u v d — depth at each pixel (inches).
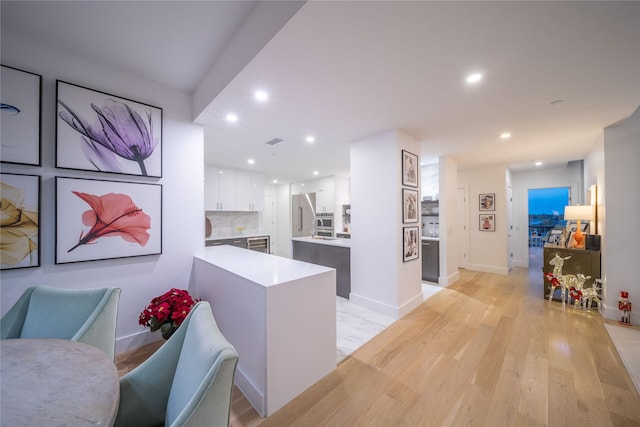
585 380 72.9
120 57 79.4
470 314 121.9
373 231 127.8
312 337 71.6
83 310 57.6
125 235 85.6
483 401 65.5
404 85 77.8
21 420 28.4
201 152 106.4
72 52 76.4
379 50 61.1
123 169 85.3
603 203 120.1
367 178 130.2
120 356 84.4
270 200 329.1
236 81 73.5
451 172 179.2
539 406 63.5
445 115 100.7
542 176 231.8
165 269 95.8
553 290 137.5
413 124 110.7
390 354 87.4
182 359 39.8
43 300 58.4
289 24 52.2
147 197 90.4
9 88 66.8
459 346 92.4
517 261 240.7
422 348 91.1
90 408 30.8
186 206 101.4
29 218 69.4
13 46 67.7
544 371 77.2
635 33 55.5
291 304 65.9
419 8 48.8
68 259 75.3
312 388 70.6
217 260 93.2
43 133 72.0
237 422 59.2
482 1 47.5
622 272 113.2
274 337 62.2
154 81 93.6
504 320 114.7
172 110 98.2
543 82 76.4
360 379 74.3
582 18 51.5
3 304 66.9
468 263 222.1
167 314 75.5
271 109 93.6
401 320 115.3
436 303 137.1
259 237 234.8
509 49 61.5
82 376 36.9
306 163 199.9
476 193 218.2
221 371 29.2
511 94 83.9
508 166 209.9
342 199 264.8
